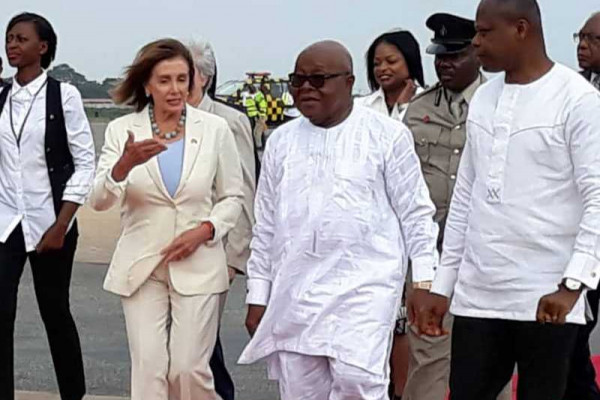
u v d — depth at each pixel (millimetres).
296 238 5305
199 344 6203
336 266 5277
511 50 5039
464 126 6738
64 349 7629
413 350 6832
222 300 6723
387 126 5352
